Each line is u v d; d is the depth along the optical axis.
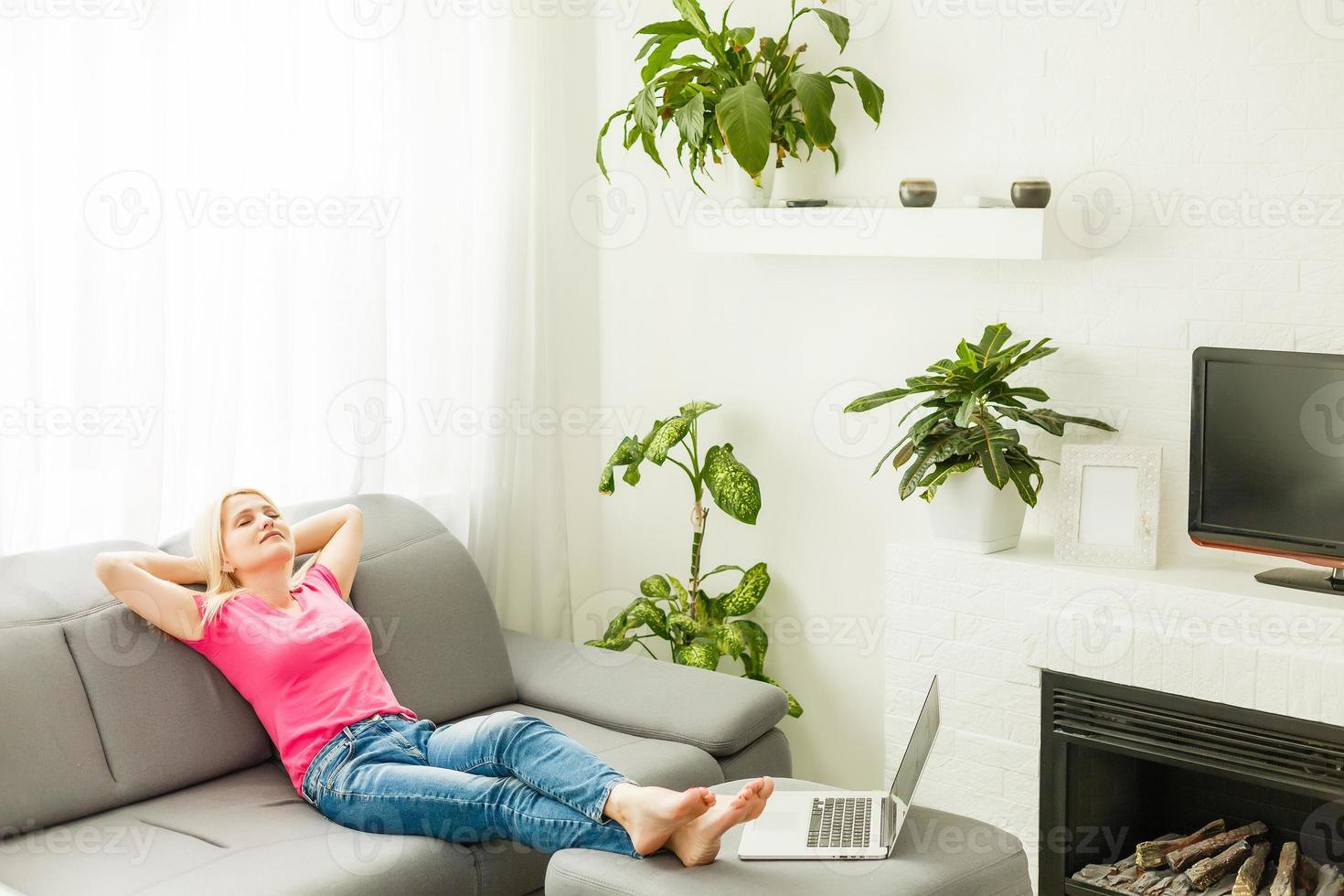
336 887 2.10
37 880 2.07
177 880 2.06
